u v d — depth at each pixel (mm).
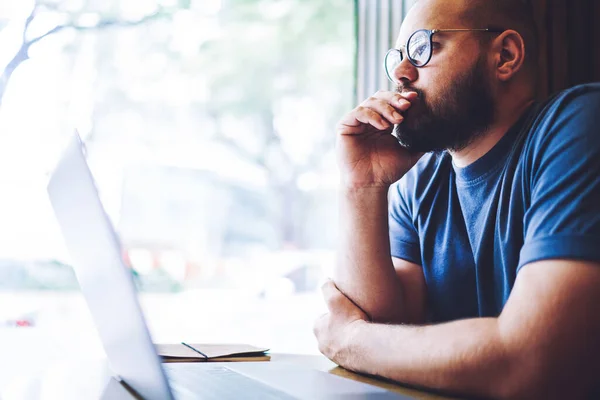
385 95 1239
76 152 716
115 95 7980
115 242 629
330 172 9656
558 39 2080
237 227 10305
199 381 818
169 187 9656
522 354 775
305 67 8812
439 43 1178
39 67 4336
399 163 1256
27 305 4496
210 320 4961
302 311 5719
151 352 611
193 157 9148
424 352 846
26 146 4242
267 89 8953
